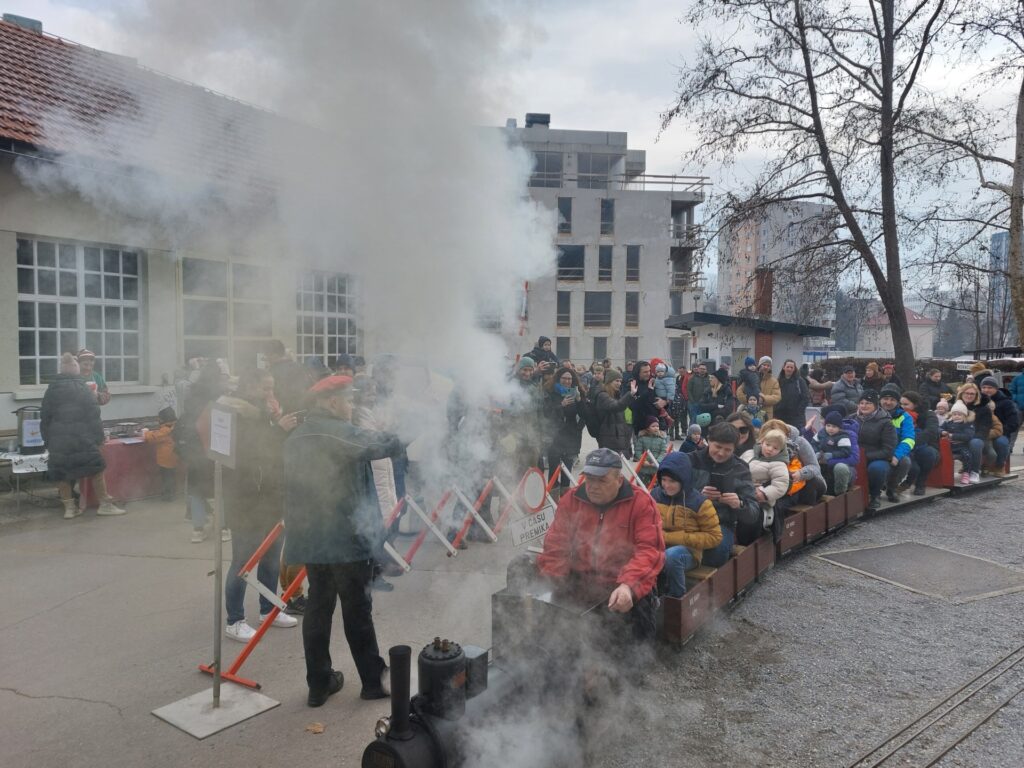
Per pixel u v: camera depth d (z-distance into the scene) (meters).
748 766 2.92
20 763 2.79
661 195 19.91
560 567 3.36
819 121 13.88
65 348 6.00
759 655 4.01
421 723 2.39
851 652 4.07
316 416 3.21
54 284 4.96
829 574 5.46
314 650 3.20
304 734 3.02
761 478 5.31
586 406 7.01
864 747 3.08
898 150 13.56
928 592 5.09
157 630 4.05
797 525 5.82
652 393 9.13
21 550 5.48
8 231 4.64
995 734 3.21
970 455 8.80
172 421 6.53
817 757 3.00
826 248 14.50
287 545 3.17
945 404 9.70
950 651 4.10
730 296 17.27
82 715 3.15
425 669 2.44
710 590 4.25
